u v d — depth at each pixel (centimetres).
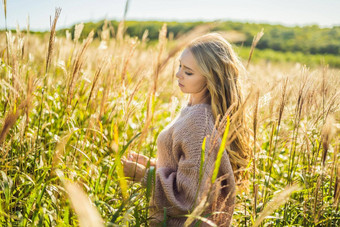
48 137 258
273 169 288
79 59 238
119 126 278
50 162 220
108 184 177
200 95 199
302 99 231
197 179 175
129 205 175
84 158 240
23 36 229
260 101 198
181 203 177
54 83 311
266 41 3509
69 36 312
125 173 197
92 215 93
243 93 196
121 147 227
